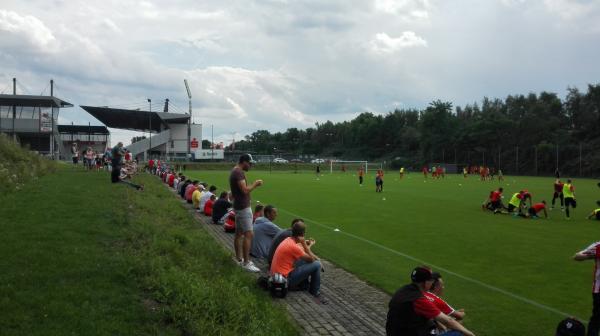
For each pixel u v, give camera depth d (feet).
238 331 19.63
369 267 37.27
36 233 29.48
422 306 17.94
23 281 20.31
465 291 31.19
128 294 20.75
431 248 45.42
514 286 32.45
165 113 332.39
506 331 24.17
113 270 23.26
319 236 51.42
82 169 124.98
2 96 211.41
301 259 29.43
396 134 484.74
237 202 33.65
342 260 39.78
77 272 22.30
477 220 66.03
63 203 44.78
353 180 182.91
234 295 22.99
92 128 299.17
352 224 60.59
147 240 32.04
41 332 15.89
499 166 310.45
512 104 424.05
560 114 359.87
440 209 79.25
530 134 326.85
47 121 222.28
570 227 60.59
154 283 22.20
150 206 55.21
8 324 16.22
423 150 394.73
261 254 38.70
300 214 71.00
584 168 265.54
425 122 417.49
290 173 266.77
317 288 29.04
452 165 336.90
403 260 40.11
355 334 22.82
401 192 118.21
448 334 17.93
